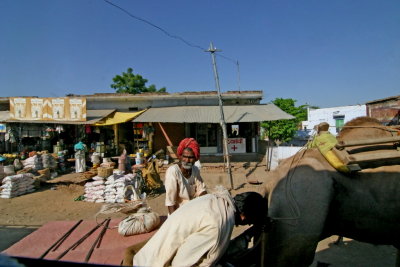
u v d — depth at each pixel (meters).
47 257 2.75
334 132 25.98
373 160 2.59
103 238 3.27
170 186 2.96
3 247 3.79
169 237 1.93
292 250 2.49
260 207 2.21
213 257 1.86
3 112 15.32
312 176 2.62
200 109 14.52
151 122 13.87
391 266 4.08
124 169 10.32
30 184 9.92
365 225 2.68
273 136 24.22
